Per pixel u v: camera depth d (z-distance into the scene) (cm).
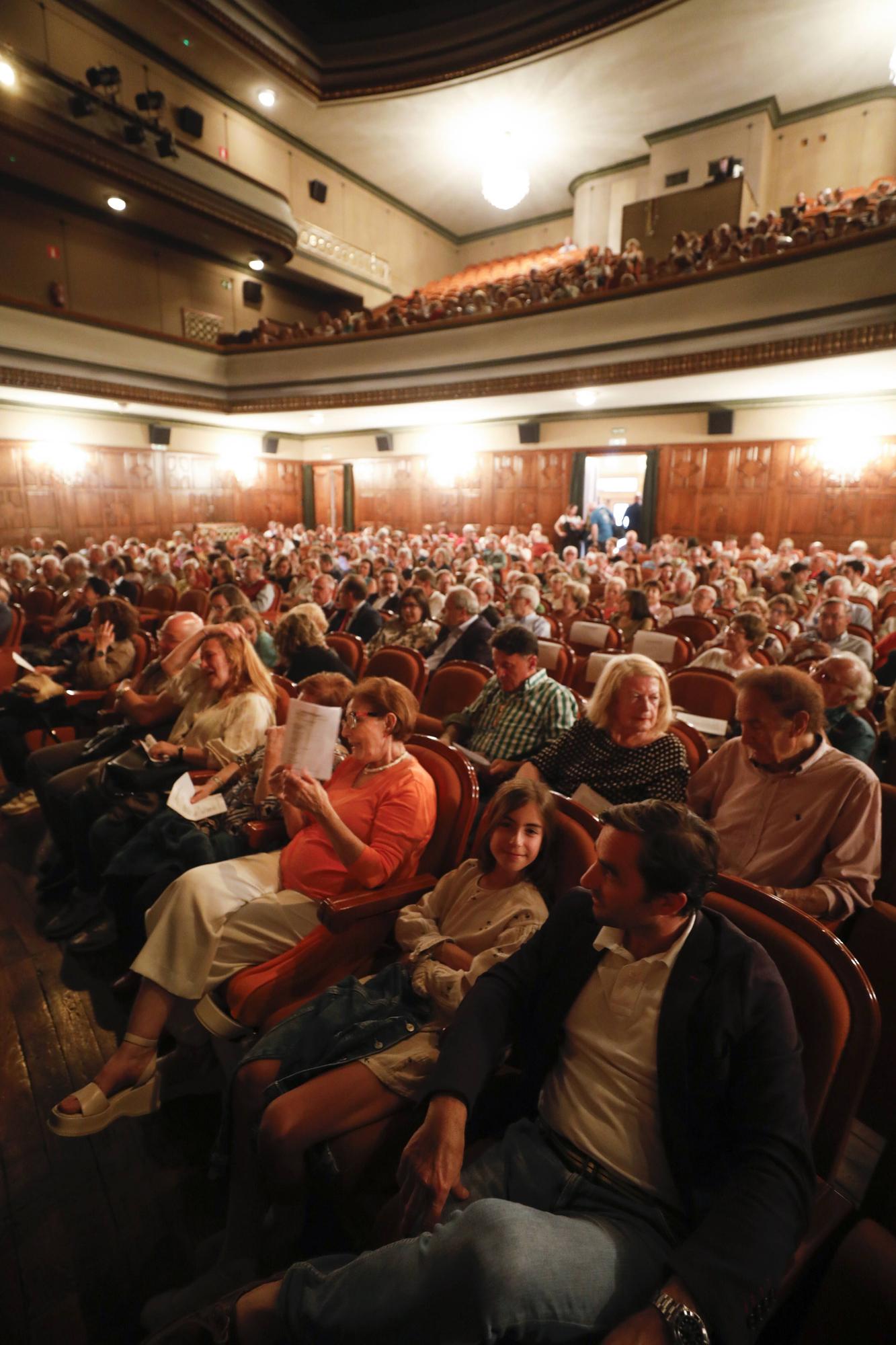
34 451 1293
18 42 1034
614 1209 108
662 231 1193
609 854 114
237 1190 141
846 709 219
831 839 173
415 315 1177
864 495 1093
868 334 746
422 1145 110
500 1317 89
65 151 1034
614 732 221
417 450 1567
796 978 119
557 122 1427
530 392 1057
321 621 425
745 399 1162
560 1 1166
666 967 113
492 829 159
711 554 1051
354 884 187
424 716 312
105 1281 143
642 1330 88
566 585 582
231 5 1203
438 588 638
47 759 302
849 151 1323
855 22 1109
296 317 1698
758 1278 89
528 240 1862
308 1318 100
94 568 916
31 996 228
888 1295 90
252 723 252
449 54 1289
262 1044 142
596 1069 118
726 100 1329
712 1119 107
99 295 1304
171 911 179
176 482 1520
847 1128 110
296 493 1772
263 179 1462
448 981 145
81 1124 166
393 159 1605
